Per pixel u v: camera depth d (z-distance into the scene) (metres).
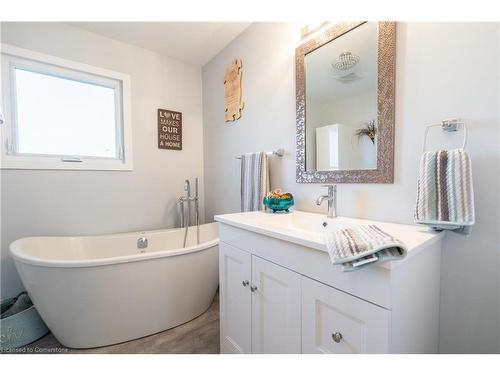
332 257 0.68
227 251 1.28
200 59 2.53
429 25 0.96
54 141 1.97
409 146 1.03
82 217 2.04
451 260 0.92
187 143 2.63
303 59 1.48
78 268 1.36
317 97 1.41
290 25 1.60
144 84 2.33
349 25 1.23
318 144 1.42
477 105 0.86
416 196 0.94
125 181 2.25
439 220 0.82
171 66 2.49
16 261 1.40
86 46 2.02
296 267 0.89
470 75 0.87
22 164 1.78
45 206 1.89
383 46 1.08
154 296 1.57
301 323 0.87
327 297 0.78
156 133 2.42
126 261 1.47
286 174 1.68
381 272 0.65
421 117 0.99
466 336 0.90
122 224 2.24
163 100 2.45
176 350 1.43
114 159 2.23
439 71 0.94
